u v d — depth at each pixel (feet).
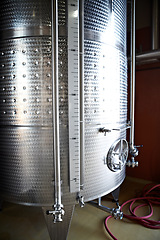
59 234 5.20
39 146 5.02
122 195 9.13
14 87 5.10
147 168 10.64
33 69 4.89
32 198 5.24
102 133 5.61
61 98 4.88
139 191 9.54
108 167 5.91
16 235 6.00
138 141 10.87
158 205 8.14
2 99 5.34
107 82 5.65
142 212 7.53
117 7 6.10
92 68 5.25
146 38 10.50
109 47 5.68
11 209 7.76
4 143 5.47
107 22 5.60
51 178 5.05
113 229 6.40
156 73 9.99
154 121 10.21
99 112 5.48
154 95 10.13
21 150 5.20
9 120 5.29
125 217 7.15
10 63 5.10
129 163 6.78
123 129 6.55
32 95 4.93
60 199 4.74
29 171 5.17
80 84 4.92
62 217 5.15
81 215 7.27
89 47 5.18
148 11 10.30
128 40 11.03
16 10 4.99
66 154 5.03
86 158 5.34
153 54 8.36
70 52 4.73
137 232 6.25
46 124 4.92
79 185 5.09
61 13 4.79
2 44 5.18
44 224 6.64
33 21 4.86
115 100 6.04
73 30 4.72
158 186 9.31
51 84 4.83
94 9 5.25
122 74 6.48
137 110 10.80
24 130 5.10
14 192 5.45
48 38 4.81
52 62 4.53
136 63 9.64
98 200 7.77
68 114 4.85
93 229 6.37
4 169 5.56
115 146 6.07
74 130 4.91
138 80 10.64
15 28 5.00
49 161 5.01
